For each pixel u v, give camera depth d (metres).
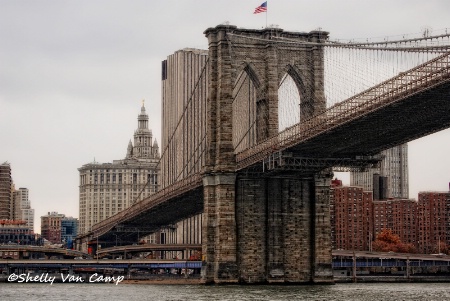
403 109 127.06
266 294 146.00
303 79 185.25
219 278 178.25
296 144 157.00
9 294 160.12
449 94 117.56
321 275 182.12
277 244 181.25
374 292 155.25
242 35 184.38
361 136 150.00
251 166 175.00
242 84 191.88
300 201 184.00
